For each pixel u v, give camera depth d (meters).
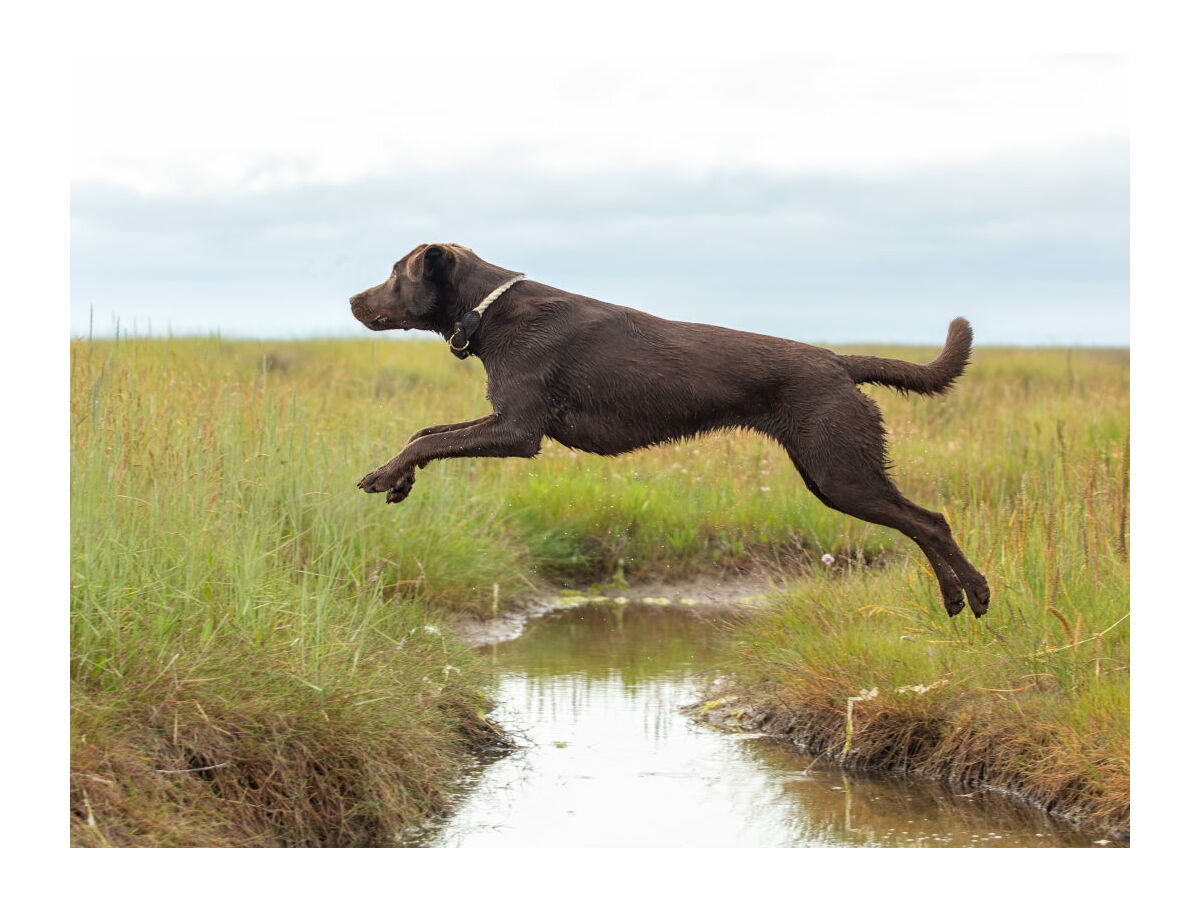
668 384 6.29
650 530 11.12
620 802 5.73
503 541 10.27
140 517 6.10
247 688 5.25
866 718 6.43
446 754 6.12
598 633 9.20
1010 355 23.44
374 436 10.03
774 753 6.50
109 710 4.78
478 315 6.46
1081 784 5.57
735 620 9.28
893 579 7.80
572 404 6.38
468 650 7.43
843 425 6.22
